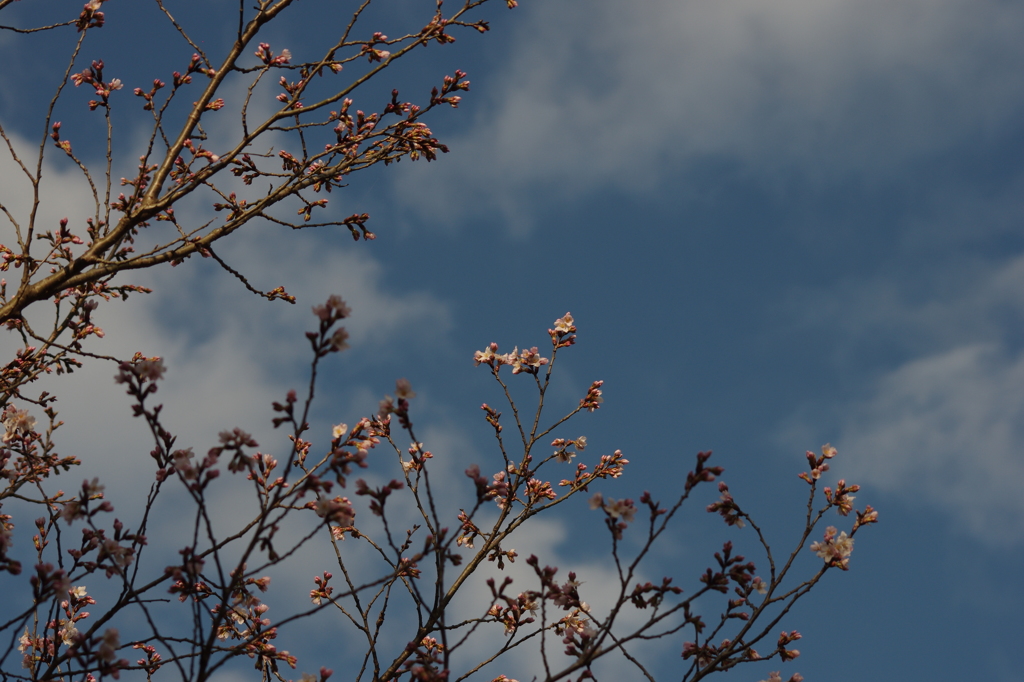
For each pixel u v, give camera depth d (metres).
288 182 6.00
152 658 4.89
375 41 6.08
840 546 4.08
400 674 4.62
